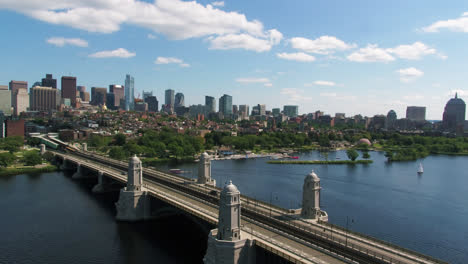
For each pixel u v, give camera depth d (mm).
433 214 143500
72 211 144000
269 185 194750
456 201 164625
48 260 97250
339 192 179125
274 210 105250
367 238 79875
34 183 197750
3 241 110250
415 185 199625
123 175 172750
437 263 66750
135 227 125125
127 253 102062
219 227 82250
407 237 117750
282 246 77375
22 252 102312
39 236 114938
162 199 120875
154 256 100125
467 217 140125
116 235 116812
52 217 135375
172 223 130375
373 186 195375
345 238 80750
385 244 76188
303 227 87750
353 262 68812
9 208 146250
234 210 80562
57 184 197125
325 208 149125
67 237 114375
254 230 89562
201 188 136750
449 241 115125
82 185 196875
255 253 81625
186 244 109562
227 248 79125
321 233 83688
